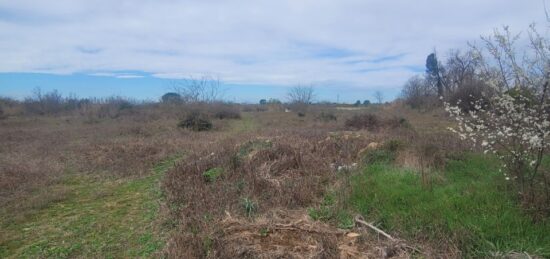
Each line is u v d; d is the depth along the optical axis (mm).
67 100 27734
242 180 5910
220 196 5254
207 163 7020
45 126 18719
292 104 29250
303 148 7602
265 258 3508
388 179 5324
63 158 9297
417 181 5184
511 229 3613
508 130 4090
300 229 4051
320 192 5355
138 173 7824
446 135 9273
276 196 5168
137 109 23547
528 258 3156
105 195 6398
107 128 16219
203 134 14039
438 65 27438
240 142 9734
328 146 7859
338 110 27000
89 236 4637
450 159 6387
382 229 4059
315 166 6465
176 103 24031
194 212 4832
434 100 24250
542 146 3965
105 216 5336
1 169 7621
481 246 3451
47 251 4250
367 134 9898
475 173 5539
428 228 3850
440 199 4398
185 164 7238
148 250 4125
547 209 3848
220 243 3725
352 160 7016
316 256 3461
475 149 6652
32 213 5492
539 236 3486
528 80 4035
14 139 12820
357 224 4195
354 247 3682
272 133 11625
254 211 4758
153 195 6219
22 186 6750
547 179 4324
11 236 4734
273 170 6375
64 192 6492
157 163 8773
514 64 4383
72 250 4250
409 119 17641
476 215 3922
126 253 4117
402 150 7039
